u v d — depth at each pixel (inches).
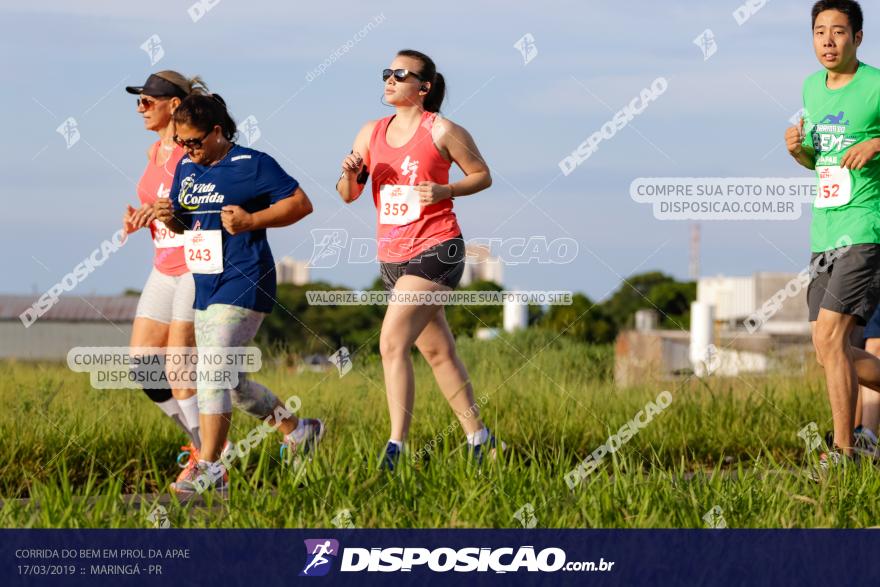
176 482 253.1
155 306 279.3
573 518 203.5
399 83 261.4
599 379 446.3
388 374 258.7
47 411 302.5
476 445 272.1
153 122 281.7
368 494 216.2
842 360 265.4
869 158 255.1
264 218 258.5
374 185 267.4
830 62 263.0
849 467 235.9
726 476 236.4
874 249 262.1
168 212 260.7
